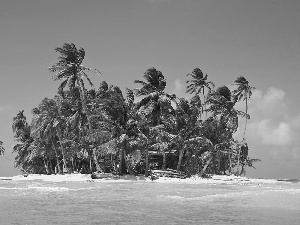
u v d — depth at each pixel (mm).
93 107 65438
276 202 18844
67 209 15609
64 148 74062
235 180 60500
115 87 64750
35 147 79312
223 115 72375
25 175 67438
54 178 54094
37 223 11914
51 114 70188
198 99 76750
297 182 58969
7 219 12734
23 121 106125
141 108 63312
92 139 56906
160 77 66250
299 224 11938
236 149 82812
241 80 83938
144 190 28844
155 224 11828
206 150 64500
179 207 16578
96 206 16828
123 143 54156
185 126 62219
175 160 66062
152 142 60312
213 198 21219
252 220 12742
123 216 13594
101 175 52781
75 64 60250
